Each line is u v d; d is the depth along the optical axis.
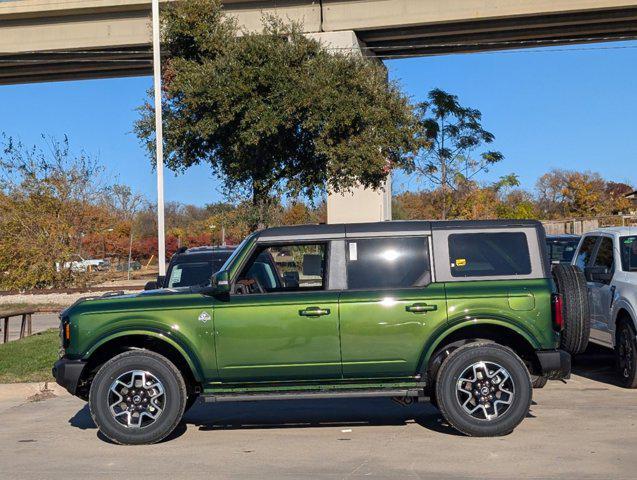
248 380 7.75
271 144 20.03
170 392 7.73
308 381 7.76
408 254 7.88
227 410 9.45
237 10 31.47
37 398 10.59
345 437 7.91
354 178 20.77
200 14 20.48
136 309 7.80
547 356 7.62
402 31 31.64
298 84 19.33
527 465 6.66
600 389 10.21
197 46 20.72
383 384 7.78
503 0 30.00
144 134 20.78
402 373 7.72
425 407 9.33
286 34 20.73
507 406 7.60
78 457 7.35
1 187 30.98
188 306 7.77
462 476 6.38
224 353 7.71
